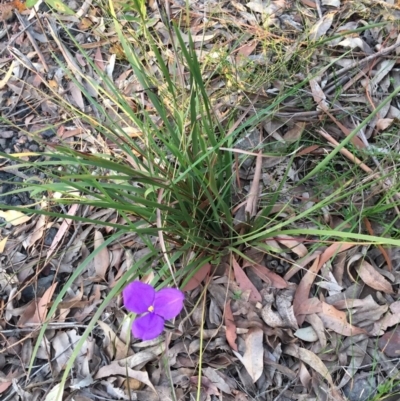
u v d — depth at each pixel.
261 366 0.55
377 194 0.63
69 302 0.63
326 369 0.54
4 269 0.67
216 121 0.64
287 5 0.82
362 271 0.59
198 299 0.59
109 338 0.60
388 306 0.57
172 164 0.65
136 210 0.53
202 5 0.83
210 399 0.55
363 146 0.66
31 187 0.54
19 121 0.79
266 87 0.73
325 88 0.73
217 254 0.60
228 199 0.62
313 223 0.63
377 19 0.78
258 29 0.78
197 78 0.45
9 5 0.87
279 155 0.63
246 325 0.57
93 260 0.65
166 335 0.58
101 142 0.73
